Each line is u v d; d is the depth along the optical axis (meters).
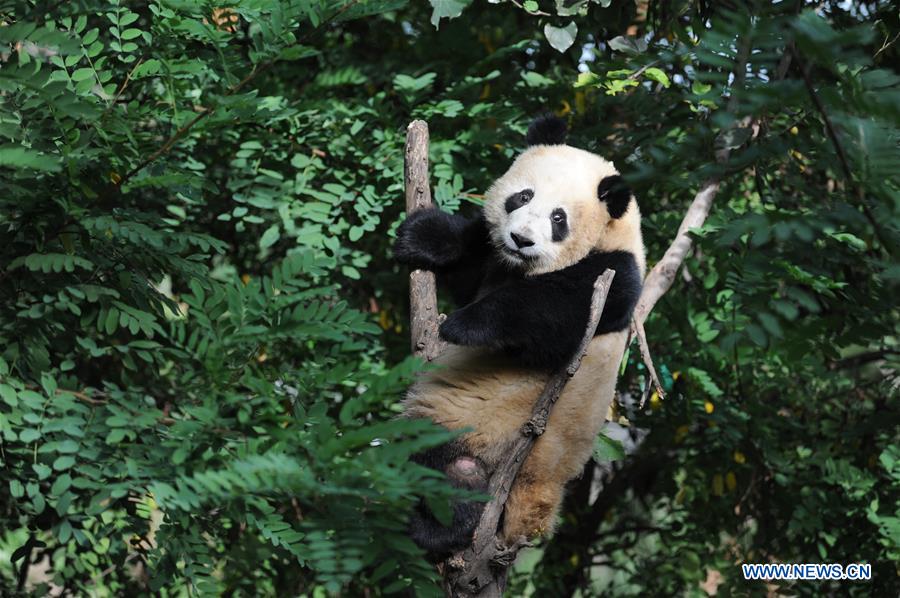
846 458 11.29
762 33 4.03
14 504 7.20
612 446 8.40
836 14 10.15
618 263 7.81
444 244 8.12
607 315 7.54
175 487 5.19
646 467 13.49
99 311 6.31
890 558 10.66
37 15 6.40
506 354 7.59
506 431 7.41
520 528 7.43
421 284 7.86
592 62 10.36
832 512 10.68
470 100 10.99
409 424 4.60
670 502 13.32
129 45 6.54
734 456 11.53
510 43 11.48
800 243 5.50
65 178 6.19
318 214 9.30
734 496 11.95
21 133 6.07
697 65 7.25
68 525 5.73
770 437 11.19
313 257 5.63
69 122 5.92
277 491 4.93
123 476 5.18
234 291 5.42
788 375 11.42
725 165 4.55
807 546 11.41
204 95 8.20
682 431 11.43
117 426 5.22
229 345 5.35
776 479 11.20
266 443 5.24
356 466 4.55
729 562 12.06
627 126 10.90
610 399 7.64
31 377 5.99
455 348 7.76
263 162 9.95
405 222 8.14
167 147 6.23
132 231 6.01
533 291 7.50
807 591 11.12
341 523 4.68
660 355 10.77
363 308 11.40
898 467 10.20
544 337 7.33
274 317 5.45
